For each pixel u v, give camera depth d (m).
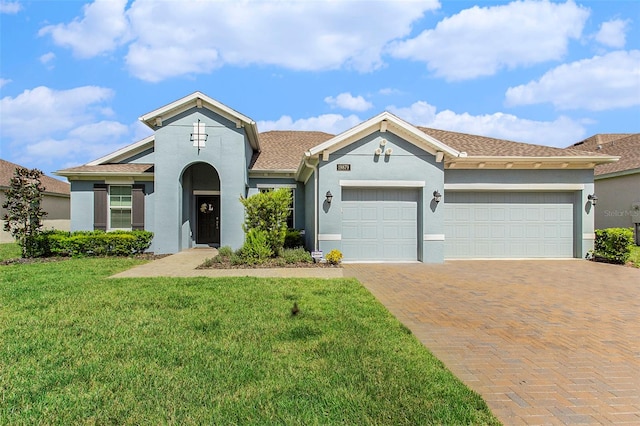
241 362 4.03
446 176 13.47
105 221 15.43
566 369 4.06
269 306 6.32
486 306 6.68
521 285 8.62
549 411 3.20
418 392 3.42
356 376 3.71
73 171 15.04
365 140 12.27
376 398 3.30
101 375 3.74
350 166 12.21
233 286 8.00
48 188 26.03
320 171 12.15
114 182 15.44
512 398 3.42
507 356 4.41
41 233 13.91
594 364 4.20
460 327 5.48
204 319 5.56
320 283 8.41
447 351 4.56
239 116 14.48
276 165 16.75
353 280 8.83
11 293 7.28
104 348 4.44
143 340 4.70
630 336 5.14
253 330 5.07
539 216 13.85
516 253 13.74
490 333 5.23
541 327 5.51
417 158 12.38
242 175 14.77
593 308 6.58
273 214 12.11
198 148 14.66
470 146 14.45
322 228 12.06
